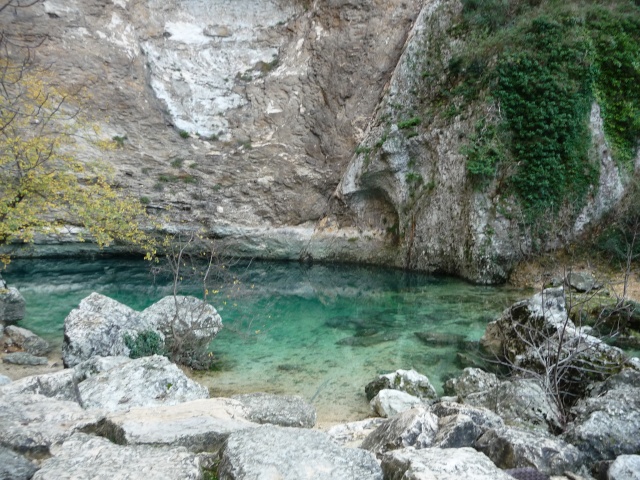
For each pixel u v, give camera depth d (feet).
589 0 47.80
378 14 62.18
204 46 67.41
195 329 26.27
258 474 8.21
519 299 40.86
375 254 60.23
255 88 66.90
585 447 12.78
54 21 57.72
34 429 10.44
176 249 60.59
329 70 64.49
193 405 13.47
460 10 53.83
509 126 46.65
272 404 17.10
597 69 45.37
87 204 32.40
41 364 25.22
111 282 48.73
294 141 65.46
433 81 54.44
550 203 45.47
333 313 39.24
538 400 17.98
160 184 60.90
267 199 64.64
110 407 17.39
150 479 8.10
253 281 52.70
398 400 21.07
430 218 53.01
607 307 29.37
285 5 68.95
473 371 23.71
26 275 51.75
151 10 64.80
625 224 43.62
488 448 11.80
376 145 56.75
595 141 45.73
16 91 46.26
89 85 59.47
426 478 8.40
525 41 46.42
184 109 64.69
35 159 30.94
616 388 16.63
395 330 34.01
